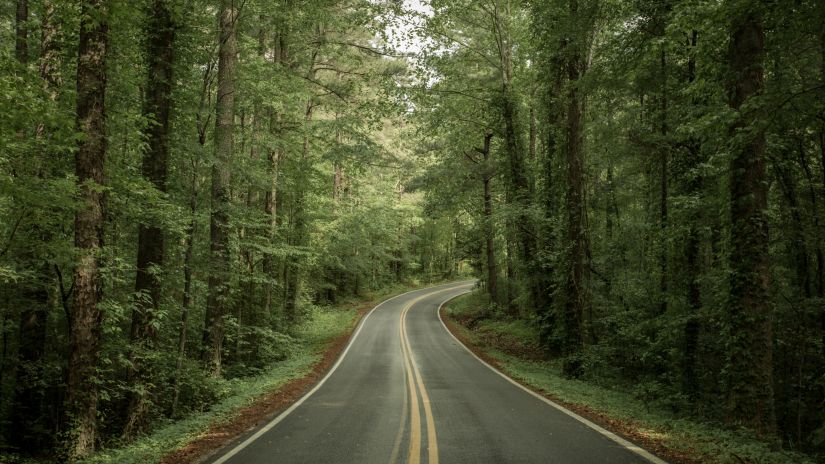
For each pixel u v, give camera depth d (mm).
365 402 10445
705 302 12688
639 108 14391
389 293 49469
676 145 13375
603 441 7180
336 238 28406
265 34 18719
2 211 8133
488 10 22484
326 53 20391
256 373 16188
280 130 18844
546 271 20875
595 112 18109
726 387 9914
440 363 17422
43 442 10391
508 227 22969
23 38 10836
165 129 11188
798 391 11164
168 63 11195
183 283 12258
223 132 12680
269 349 17891
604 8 13438
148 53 11211
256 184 14258
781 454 6785
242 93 14969
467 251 40875
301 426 8219
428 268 63688
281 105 16266
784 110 7270
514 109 23703
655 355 13914
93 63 7805
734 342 8484
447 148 28672
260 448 6855
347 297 43812
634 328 14297
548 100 19766
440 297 45969
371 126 19938
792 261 12742
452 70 23641
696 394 12023
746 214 8430
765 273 8289
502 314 29391
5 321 10109
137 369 9820
